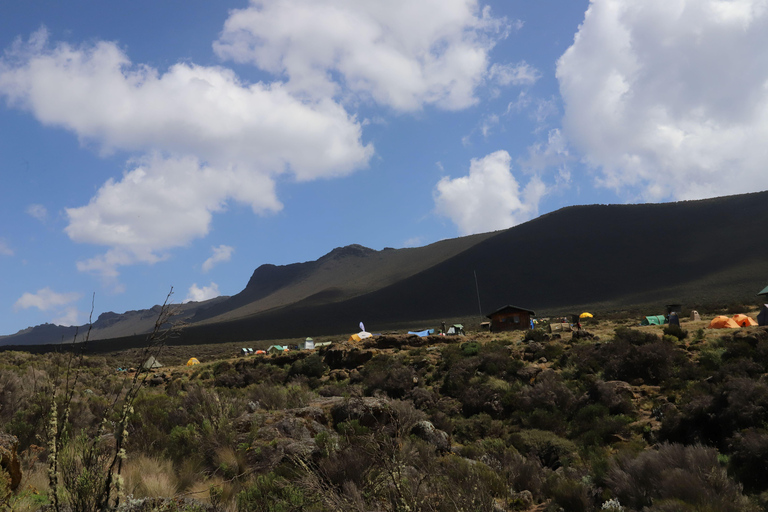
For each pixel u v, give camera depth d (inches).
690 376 938.1
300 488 263.7
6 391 450.9
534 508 464.8
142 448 382.0
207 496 298.5
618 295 7755.9
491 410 991.6
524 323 2474.2
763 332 1023.0
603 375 1027.9
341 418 508.7
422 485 252.7
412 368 1323.8
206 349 4810.5
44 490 239.0
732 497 406.6
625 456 538.0
